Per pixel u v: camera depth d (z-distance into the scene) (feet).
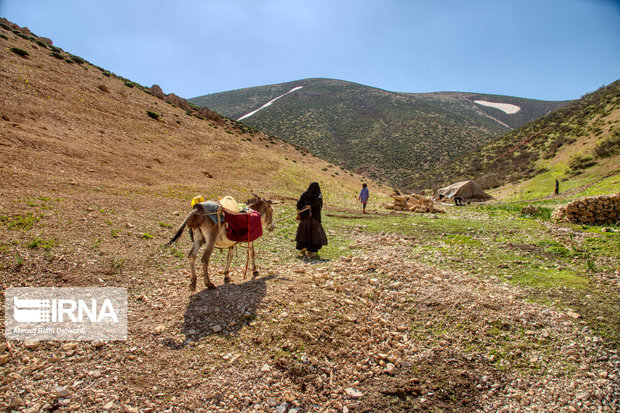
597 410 13.07
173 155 85.66
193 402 12.17
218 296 18.75
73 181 43.88
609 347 16.48
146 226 32.07
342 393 13.58
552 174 143.13
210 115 174.50
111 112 95.91
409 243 35.86
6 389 11.84
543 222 45.62
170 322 16.47
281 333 15.84
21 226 24.99
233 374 13.56
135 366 13.65
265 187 82.38
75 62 133.59
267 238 36.40
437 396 13.66
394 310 19.54
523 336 17.44
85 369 13.24
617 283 23.62
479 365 15.46
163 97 167.43
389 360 15.52
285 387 13.30
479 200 118.62
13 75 83.56
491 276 25.86
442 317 18.88
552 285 23.70
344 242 37.06
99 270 21.59
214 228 19.93
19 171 41.55
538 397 13.76
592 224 41.81
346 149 310.24
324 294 19.94
